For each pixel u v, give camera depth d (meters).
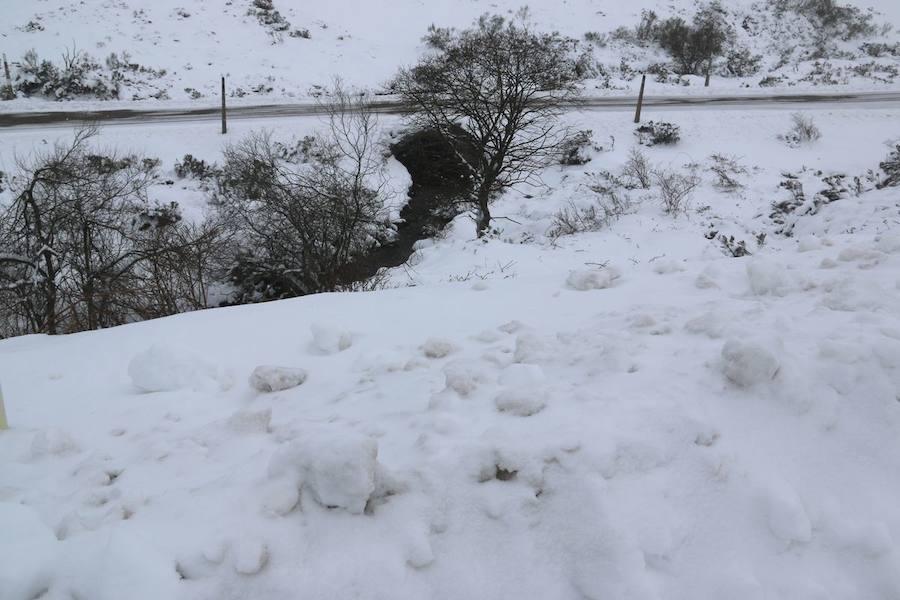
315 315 5.62
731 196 18.95
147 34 29.92
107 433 3.54
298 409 3.59
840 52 36.91
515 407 3.03
